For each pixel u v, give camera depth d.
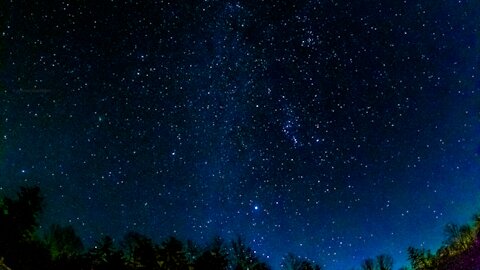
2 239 5.10
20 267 5.02
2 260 4.86
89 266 5.39
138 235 6.02
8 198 5.42
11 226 5.23
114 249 5.66
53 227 5.93
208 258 6.11
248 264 6.85
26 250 5.24
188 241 6.22
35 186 5.62
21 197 5.47
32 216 5.45
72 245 5.90
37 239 5.65
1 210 5.34
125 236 6.02
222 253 6.29
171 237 6.04
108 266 5.42
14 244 5.18
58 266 5.33
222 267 6.14
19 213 5.34
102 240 5.66
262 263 6.92
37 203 5.55
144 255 5.79
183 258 5.98
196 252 6.21
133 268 5.65
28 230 5.40
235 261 6.83
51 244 5.75
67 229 5.99
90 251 5.56
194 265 6.00
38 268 5.21
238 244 6.97
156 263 5.80
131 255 5.89
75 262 5.38
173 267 5.87
